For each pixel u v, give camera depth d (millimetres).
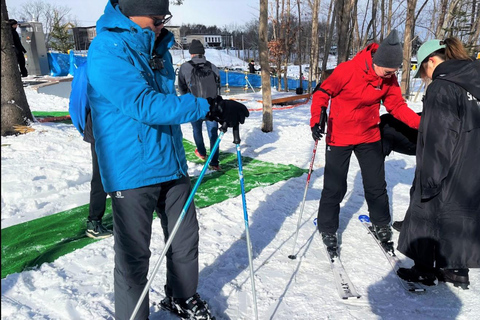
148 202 1883
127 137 1784
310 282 2625
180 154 2027
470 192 2213
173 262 2100
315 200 4098
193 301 2166
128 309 1942
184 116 1777
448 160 2160
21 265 2715
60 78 15656
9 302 2277
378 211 3010
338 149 2850
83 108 2766
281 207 3887
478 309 2318
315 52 16703
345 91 2707
